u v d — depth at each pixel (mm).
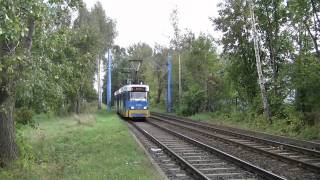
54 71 15484
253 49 35906
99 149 18266
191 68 49375
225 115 40875
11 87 12273
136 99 45250
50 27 14961
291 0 28047
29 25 12531
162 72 71750
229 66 38469
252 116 34375
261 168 12961
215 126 34062
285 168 14109
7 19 8742
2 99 12547
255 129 30266
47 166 13664
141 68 85062
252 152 18391
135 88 45469
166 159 16578
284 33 32812
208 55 48375
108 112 56312
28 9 10734
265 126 30125
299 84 25984
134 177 11867
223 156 16422
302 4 26906
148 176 12078
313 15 27078
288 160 15234
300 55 28109
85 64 25609
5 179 11414
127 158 15641
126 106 45531
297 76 26328
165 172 13711
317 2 26594
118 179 11570
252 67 36719
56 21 15430
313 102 25781
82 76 26625
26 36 12648
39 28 14250
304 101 26812
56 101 16328
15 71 12109
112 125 32625
